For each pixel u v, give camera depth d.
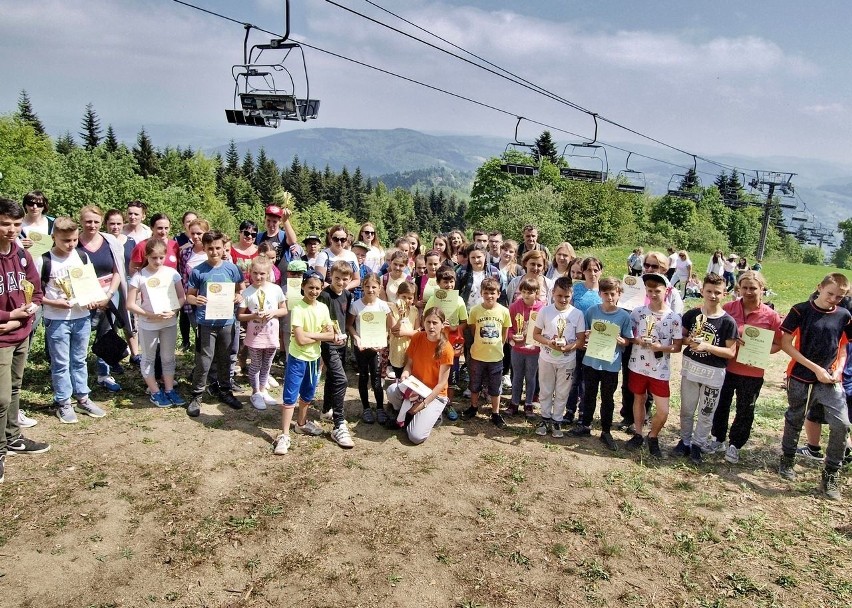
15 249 4.55
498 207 49.12
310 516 4.27
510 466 5.28
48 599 3.25
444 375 5.70
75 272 5.25
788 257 84.50
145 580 3.47
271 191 96.12
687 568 3.93
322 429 5.76
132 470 4.70
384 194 143.62
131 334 7.01
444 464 5.24
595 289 6.43
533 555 3.98
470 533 4.19
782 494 5.04
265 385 6.30
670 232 58.91
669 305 6.00
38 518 3.97
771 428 6.69
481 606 3.44
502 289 7.28
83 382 5.57
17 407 4.75
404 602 3.44
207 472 4.77
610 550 4.05
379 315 5.84
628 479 5.12
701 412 5.50
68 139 78.94
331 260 7.31
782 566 3.99
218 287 5.73
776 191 32.12
